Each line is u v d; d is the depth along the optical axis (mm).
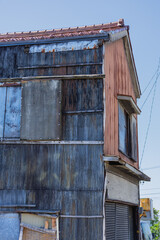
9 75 9484
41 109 8938
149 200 14961
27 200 8523
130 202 11664
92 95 8938
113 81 10414
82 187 8383
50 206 8383
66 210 8289
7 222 8461
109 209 9438
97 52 9242
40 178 8609
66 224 8195
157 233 26938
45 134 8766
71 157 8602
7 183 8711
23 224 8312
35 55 9492
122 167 9609
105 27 10781
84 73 9148
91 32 9297
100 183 8352
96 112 8820
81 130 8734
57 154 8680
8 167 8812
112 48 10602
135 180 13039
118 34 10688
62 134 8773
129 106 11656
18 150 8883
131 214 12617
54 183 8508
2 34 11062
